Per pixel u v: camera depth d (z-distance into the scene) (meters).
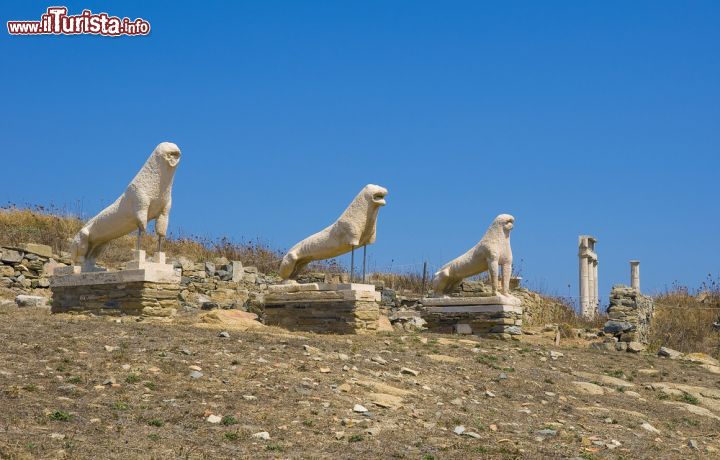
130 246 25.58
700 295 29.42
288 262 18.48
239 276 22.91
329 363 12.77
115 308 15.99
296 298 17.69
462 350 16.00
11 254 20.55
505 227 19.58
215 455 8.29
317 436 9.28
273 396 10.53
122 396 9.78
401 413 10.70
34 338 12.14
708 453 11.05
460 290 23.09
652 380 16.06
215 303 21.14
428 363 14.17
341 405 10.56
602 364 17.02
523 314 23.86
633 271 32.19
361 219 17.61
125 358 11.38
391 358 14.07
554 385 14.14
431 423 10.47
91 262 17.50
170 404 9.73
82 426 8.62
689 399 14.69
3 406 8.88
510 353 16.52
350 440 9.24
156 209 16.28
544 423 11.40
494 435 10.38
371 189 17.61
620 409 13.07
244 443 8.77
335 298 17.19
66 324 13.86
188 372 11.13
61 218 26.66
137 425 8.90
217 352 12.45
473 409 11.58
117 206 16.59
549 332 21.06
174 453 8.17
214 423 9.27
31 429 8.30
